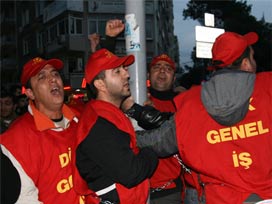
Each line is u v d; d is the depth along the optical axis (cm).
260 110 221
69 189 251
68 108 283
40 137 251
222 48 234
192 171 243
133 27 353
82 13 3052
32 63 273
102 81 242
